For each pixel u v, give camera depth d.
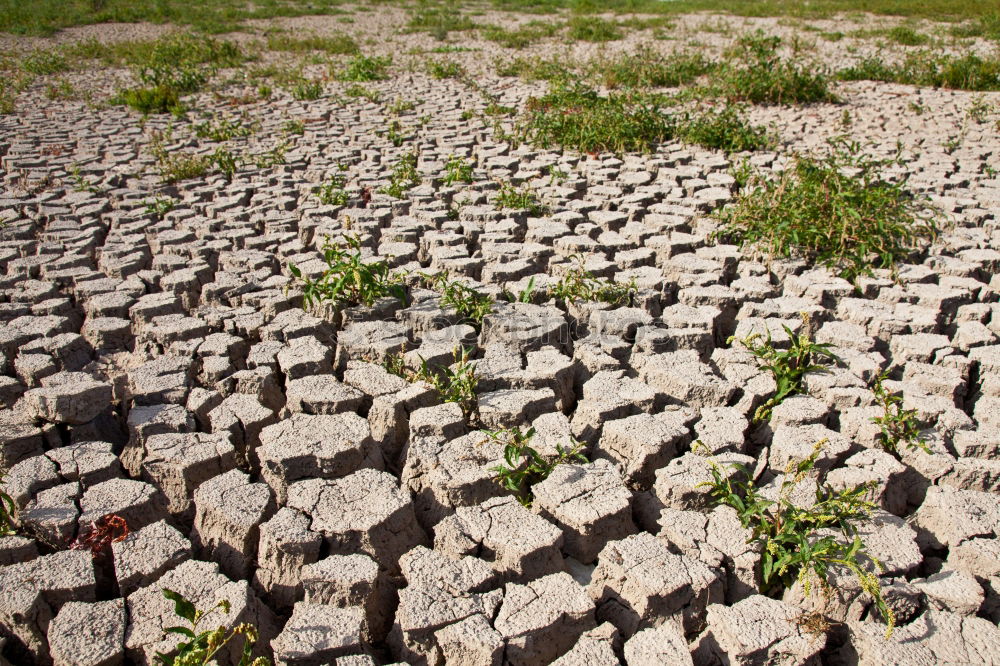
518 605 2.93
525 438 3.77
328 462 3.71
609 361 4.66
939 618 2.94
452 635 2.82
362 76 15.59
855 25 23.78
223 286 5.69
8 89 15.07
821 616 2.98
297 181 8.56
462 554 3.25
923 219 6.61
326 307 5.36
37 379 4.56
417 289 5.75
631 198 7.55
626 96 11.36
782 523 3.27
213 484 3.55
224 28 24.61
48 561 3.10
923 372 4.51
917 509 3.65
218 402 4.36
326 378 4.44
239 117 12.30
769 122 11.34
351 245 6.04
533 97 12.19
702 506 3.52
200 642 2.60
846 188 6.59
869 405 4.20
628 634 3.06
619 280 5.89
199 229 7.03
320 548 3.26
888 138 10.34
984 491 3.67
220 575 3.04
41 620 2.95
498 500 3.48
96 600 3.08
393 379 4.47
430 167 8.98
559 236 6.71
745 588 3.17
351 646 2.76
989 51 18.11
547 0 33.97
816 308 5.27
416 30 24.36
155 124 11.90
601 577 3.18
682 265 6.05
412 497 3.78
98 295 5.60
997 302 5.58
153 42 21.45
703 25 24.19
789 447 3.76
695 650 2.95
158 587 2.98
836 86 13.70
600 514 3.36
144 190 8.42
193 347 4.84
